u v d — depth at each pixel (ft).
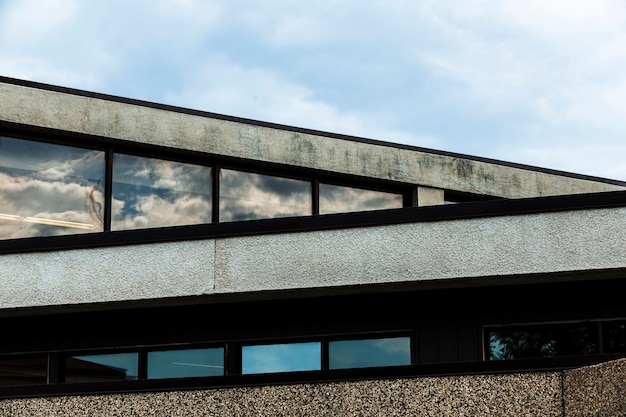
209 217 47.65
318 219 33.94
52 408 27.25
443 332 35.58
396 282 32.83
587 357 23.32
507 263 32.01
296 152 49.80
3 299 36.17
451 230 32.71
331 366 36.63
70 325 39.19
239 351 37.63
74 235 36.14
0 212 42.96
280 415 25.38
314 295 35.24
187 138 47.14
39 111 43.91
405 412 24.27
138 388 26.91
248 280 34.12
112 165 45.80
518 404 23.17
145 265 35.17
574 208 31.86
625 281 34.35
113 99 45.88
